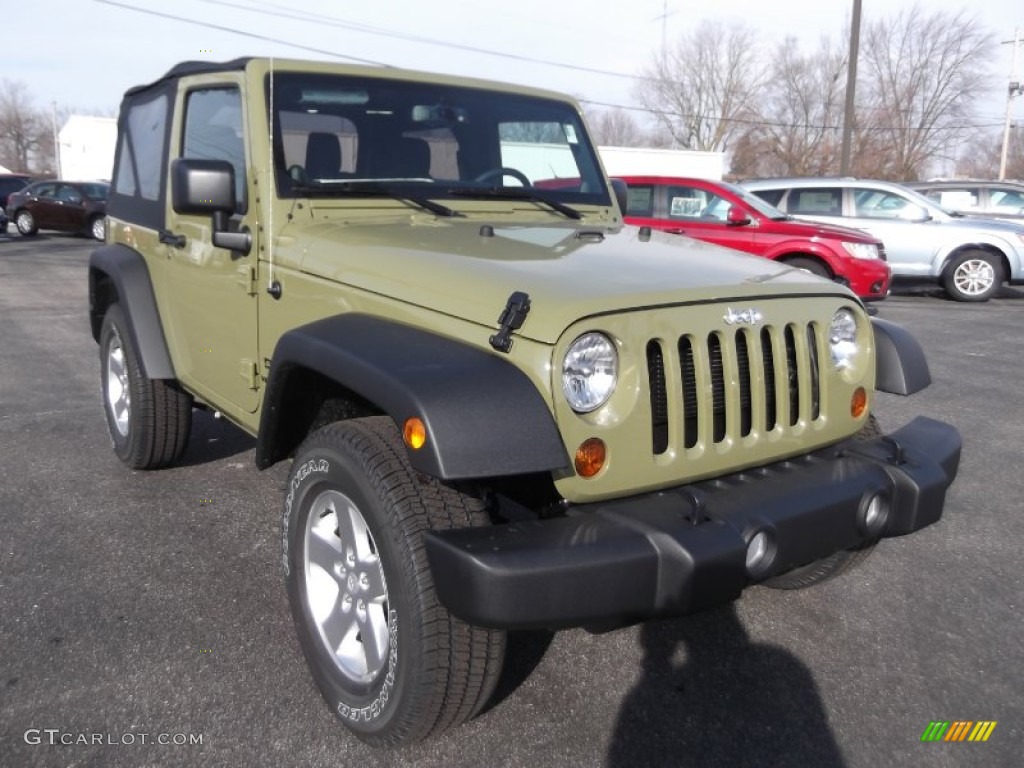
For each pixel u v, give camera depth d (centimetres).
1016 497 486
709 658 318
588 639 329
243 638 320
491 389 229
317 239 311
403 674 240
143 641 316
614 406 243
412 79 377
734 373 264
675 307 254
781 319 278
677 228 1085
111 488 461
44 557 379
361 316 277
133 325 425
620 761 262
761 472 279
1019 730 281
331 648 276
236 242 335
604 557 224
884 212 1353
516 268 267
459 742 269
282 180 329
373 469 248
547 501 262
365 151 356
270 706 282
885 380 323
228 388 368
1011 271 1316
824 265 1046
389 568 242
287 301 317
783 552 253
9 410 612
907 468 288
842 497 268
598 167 423
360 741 266
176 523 418
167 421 451
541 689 297
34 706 278
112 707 279
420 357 240
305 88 347
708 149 5391
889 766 264
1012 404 695
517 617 217
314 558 285
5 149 8600
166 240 405
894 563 398
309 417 311
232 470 491
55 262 1675
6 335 905
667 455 253
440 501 243
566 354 233
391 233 312
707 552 231
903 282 1434
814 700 295
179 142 406
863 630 339
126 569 370
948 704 294
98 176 3891
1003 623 346
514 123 399
